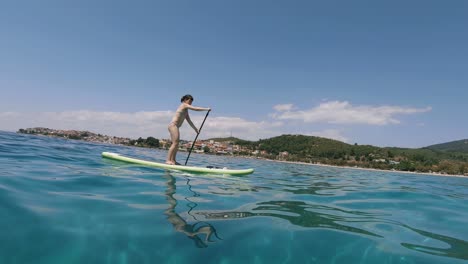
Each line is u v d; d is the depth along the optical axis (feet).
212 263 7.25
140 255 7.30
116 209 10.65
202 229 9.39
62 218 9.12
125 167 22.48
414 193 22.62
